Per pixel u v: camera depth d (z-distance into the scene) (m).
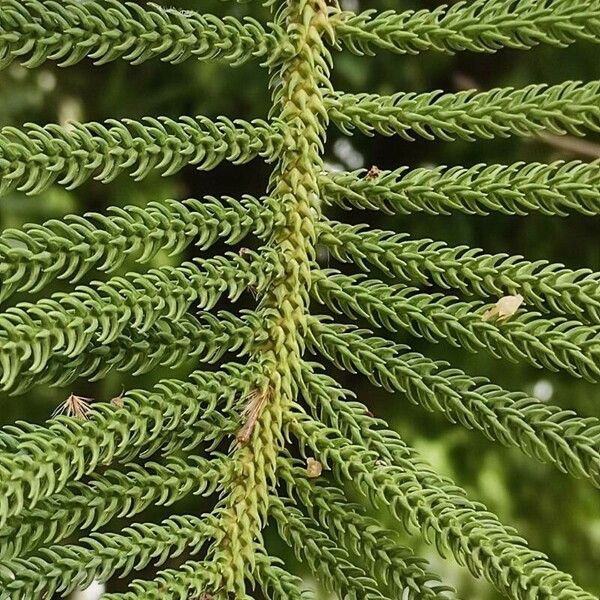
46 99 0.82
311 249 0.47
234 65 0.47
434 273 0.46
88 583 0.44
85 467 0.44
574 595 0.44
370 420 0.46
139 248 0.45
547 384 0.86
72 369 0.44
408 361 0.46
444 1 0.77
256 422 0.45
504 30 0.47
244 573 0.45
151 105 0.82
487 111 0.47
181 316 0.45
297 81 0.47
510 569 0.44
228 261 0.46
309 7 0.47
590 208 0.46
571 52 0.82
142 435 0.44
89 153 0.45
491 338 0.46
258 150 0.47
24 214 0.75
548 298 0.46
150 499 0.44
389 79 0.81
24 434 0.43
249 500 0.45
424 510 0.45
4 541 0.43
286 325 0.46
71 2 0.45
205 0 0.72
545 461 0.45
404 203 0.47
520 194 0.46
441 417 0.84
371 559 0.45
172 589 0.44
